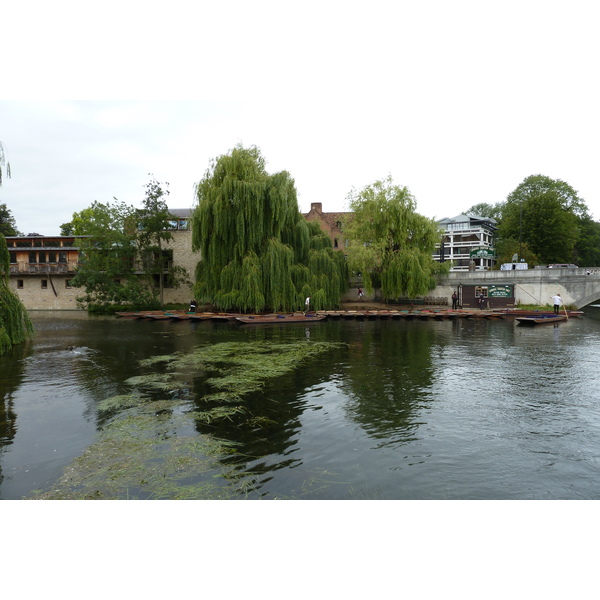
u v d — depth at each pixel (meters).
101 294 42.00
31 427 8.76
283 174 33.22
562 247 56.41
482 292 39.88
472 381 12.44
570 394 11.12
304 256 35.47
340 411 9.73
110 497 5.89
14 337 17.89
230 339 21.64
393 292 37.31
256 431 8.51
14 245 45.53
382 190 38.91
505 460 7.23
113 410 9.80
